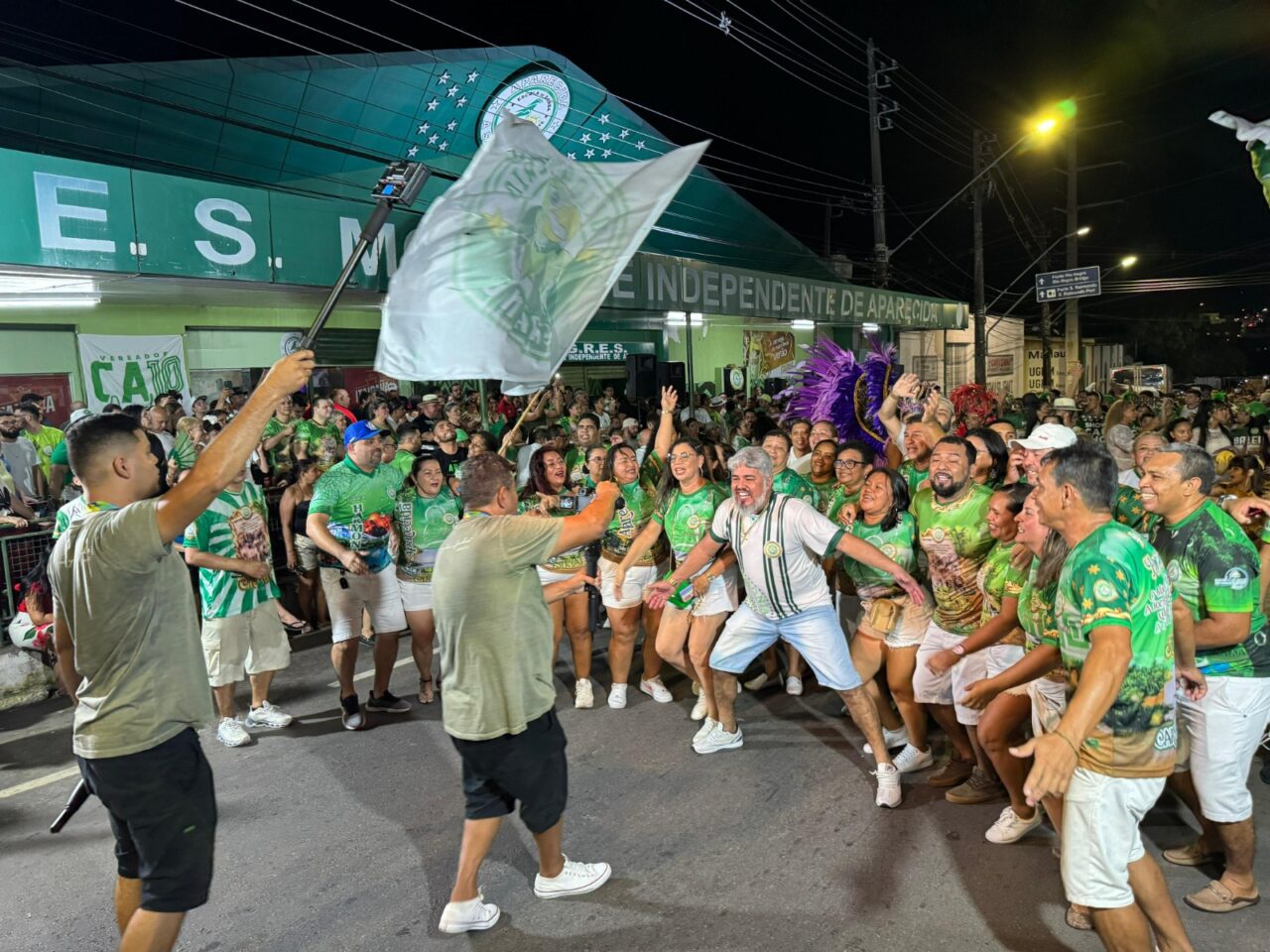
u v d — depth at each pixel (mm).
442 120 15555
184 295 9492
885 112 19969
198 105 12766
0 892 3695
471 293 2852
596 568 7371
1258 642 3127
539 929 3311
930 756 4582
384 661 5430
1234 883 3254
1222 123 3928
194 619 2791
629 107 17797
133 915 2713
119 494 2701
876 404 7242
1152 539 3584
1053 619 3088
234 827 4168
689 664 5262
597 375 20094
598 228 3133
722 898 3467
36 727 5562
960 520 4074
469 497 3363
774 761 4738
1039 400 15125
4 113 11156
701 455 5051
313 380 14203
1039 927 3207
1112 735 2508
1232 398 19250
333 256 8133
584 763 4785
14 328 10617
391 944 3258
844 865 3680
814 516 4176
